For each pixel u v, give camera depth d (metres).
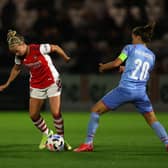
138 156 26.81
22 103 61.53
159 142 33.25
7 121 50.09
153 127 27.98
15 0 71.06
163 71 64.88
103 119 53.06
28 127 44.34
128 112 62.22
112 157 26.41
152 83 61.66
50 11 67.00
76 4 71.19
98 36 66.31
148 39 27.78
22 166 23.86
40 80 28.38
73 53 65.38
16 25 66.44
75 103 62.41
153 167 23.58
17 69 29.14
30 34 64.75
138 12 65.81
